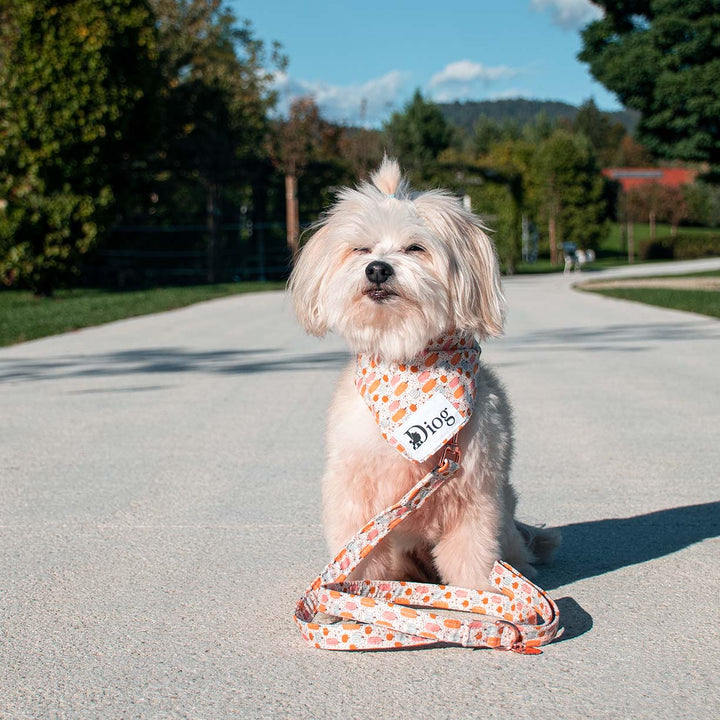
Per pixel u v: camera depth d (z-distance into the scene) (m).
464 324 3.19
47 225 20.28
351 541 2.96
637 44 25.39
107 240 27.77
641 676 2.57
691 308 17.22
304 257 3.41
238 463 5.41
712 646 2.78
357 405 3.13
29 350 11.73
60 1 19.55
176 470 5.24
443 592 3.12
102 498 4.64
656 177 86.12
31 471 5.24
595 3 26.31
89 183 20.38
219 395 8.00
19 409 7.35
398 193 3.46
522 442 5.95
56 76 19.42
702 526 4.09
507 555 3.43
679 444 5.83
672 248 55.81
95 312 17.33
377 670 2.64
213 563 3.63
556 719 2.32
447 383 3.04
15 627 2.99
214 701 2.44
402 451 2.97
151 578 3.46
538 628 2.77
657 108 25.41
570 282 31.39
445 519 3.10
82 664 2.69
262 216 31.77
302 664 2.69
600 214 55.69
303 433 6.30
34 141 19.83
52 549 3.82
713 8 24.22
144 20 20.50
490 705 2.40
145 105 21.11
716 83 23.95
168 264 29.69
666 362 9.95
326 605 2.91
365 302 3.05
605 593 3.28
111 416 7.01
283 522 4.19
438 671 2.63
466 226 3.36
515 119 80.81
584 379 8.75
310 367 9.85
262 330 14.36
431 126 52.09
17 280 21.30
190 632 2.94
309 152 30.81
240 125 29.97
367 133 31.67
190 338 13.15
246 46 36.00
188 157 27.89
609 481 4.94
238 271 30.78
